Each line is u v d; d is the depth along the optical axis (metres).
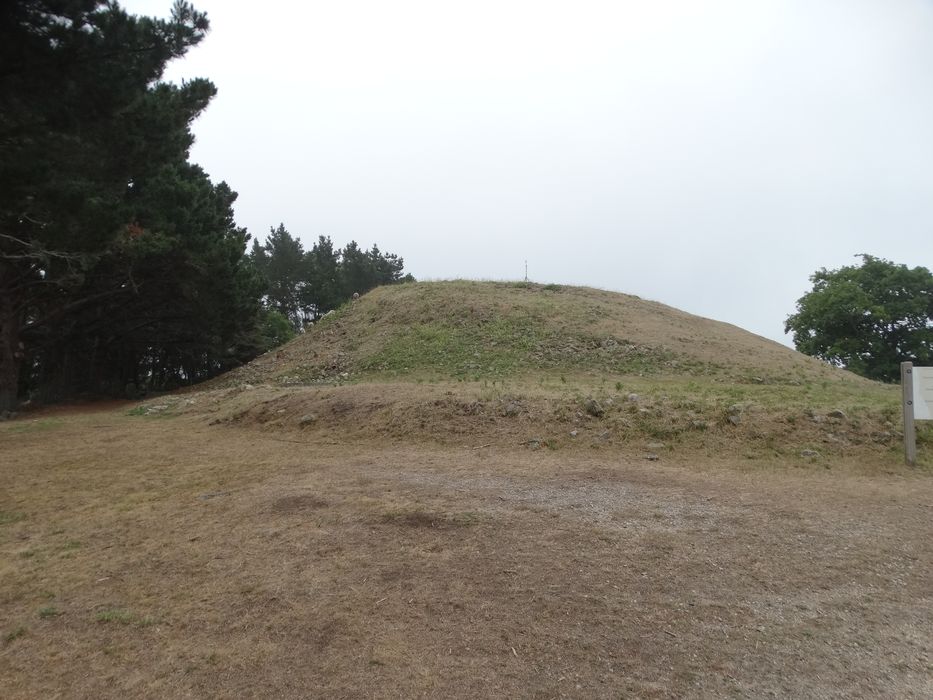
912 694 2.67
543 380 13.87
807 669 2.87
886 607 3.50
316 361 20.02
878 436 7.91
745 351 18.00
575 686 2.72
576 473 6.73
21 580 3.99
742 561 4.14
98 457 8.64
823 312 35.31
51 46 8.57
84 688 2.73
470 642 3.09
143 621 3.36
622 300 24.03
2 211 11.30
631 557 4.20
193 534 4.86
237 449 9.03
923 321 34.56
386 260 59.69
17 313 18.81
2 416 16.66
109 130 10.84
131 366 32.81
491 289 24.30
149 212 18.11
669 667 2.87
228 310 23.94
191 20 9.80
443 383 13.14
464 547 4.39
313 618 3.34
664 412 8.67
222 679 2.79
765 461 7.27
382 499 5.65
